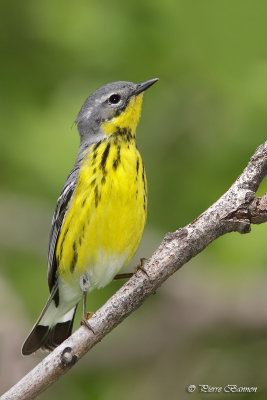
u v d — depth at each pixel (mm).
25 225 14969
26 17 14844
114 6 14211
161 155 14727
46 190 14391
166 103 14578
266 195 7590
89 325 7484
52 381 7441
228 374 12727
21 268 14695
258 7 12867
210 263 13875
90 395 13438
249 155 13805
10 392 7348
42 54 14883
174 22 13539
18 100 14578
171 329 13641
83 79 14656
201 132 14508
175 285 14016
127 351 13539
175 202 14500
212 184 14211
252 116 13516
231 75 13281
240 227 7617
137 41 14078
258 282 13609
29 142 13766
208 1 13109
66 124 13805
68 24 14242
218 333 13492
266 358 12859
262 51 13078
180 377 12914
